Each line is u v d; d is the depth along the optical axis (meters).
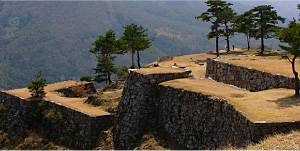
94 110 21.55
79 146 19.81
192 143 14.98
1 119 27.38
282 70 18.20
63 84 31.95
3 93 29.30
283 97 14.17
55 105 23.91
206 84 18.00
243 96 14.85
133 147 16.98
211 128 14.13
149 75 18.25
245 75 19.41
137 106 18.05
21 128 24.44
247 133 11.14
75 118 21.33
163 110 17.55
